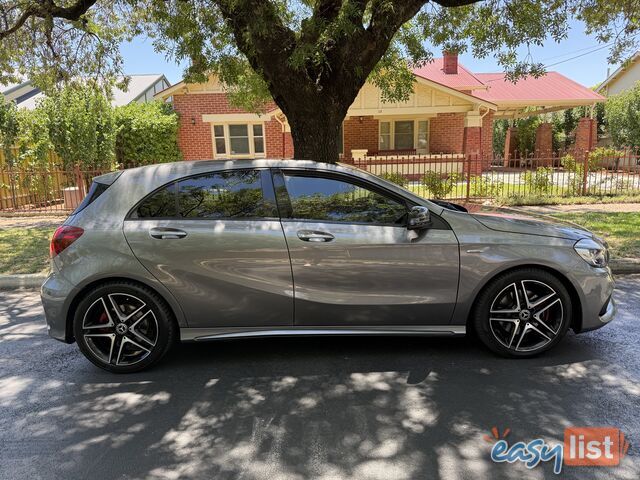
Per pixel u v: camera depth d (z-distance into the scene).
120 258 3.72
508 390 3.44
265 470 2.64
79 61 10.38
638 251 7.15
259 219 3.83
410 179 18.53
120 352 3.86
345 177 3.90
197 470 2.66
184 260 3.74
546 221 4.12
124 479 2.60
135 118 17.50
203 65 7.82
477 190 13.10
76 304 3.82
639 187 13.58
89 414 3.29
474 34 8.31
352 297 3.82
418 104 18.16
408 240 3.79
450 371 3.76
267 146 20.25
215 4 6.91
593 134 22.23
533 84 23.12
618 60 8.42
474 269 3.80
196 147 20.28
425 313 3.88
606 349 4.11
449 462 2.67
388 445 2.84
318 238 3.76
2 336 4.82
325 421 3.11
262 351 4.26
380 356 4.07
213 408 3.31
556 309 3.90
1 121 13.51
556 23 7.49
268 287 3.79
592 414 3.11
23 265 7.30
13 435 3.05
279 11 7.05
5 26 9.12
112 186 3.92
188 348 4.38
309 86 6.38
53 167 14.18
